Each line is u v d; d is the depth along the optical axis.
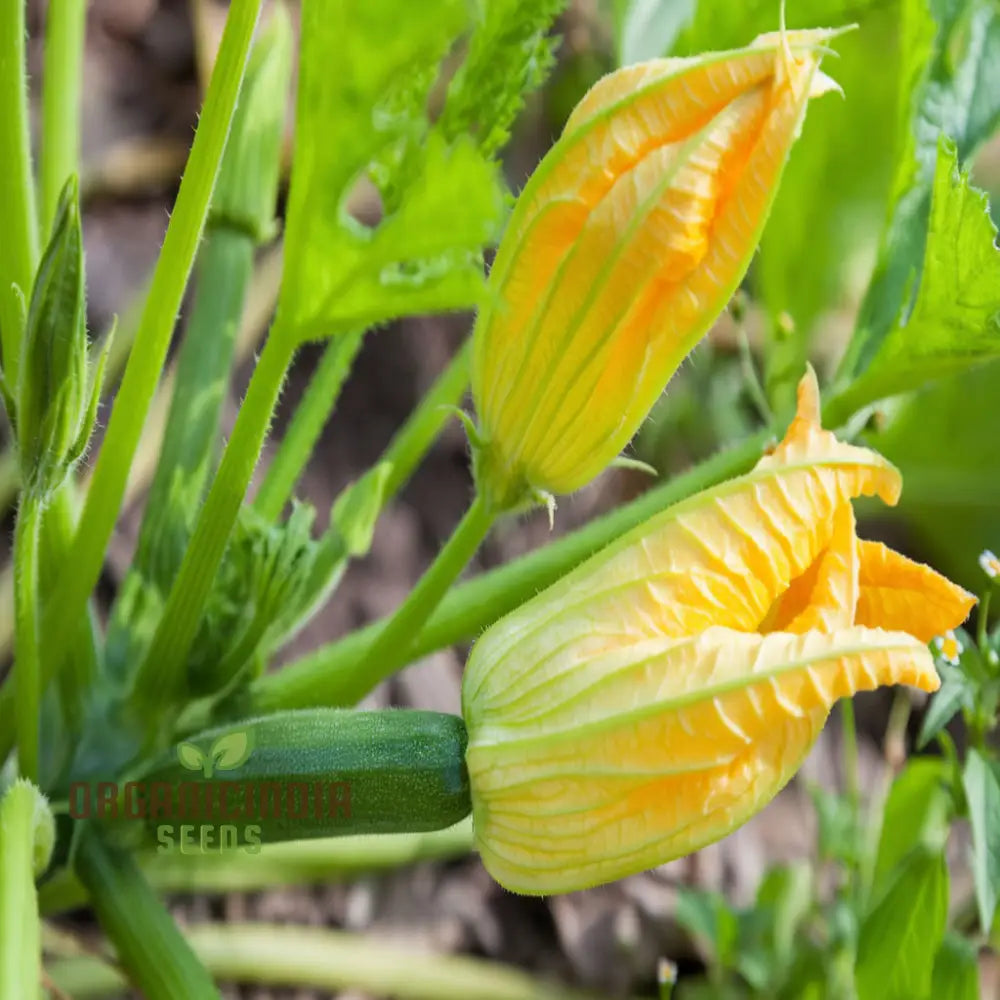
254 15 0.67
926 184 0.78
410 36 0.64
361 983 0.90
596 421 0.68
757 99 0.64
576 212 0.66
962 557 1.02
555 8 0.68
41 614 0.75
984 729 0.75
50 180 0.79
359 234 0.66
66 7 0.79
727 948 0.87
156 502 0.79
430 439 0.84
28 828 0.68
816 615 0.66
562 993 0.92
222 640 0.75
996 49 0.78
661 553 0.67
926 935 0.77
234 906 0.92
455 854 0.92
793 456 0.66
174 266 0.70
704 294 0.66
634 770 0.67
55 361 0.66
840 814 0.88
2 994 0.64
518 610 0.69
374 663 0.75
